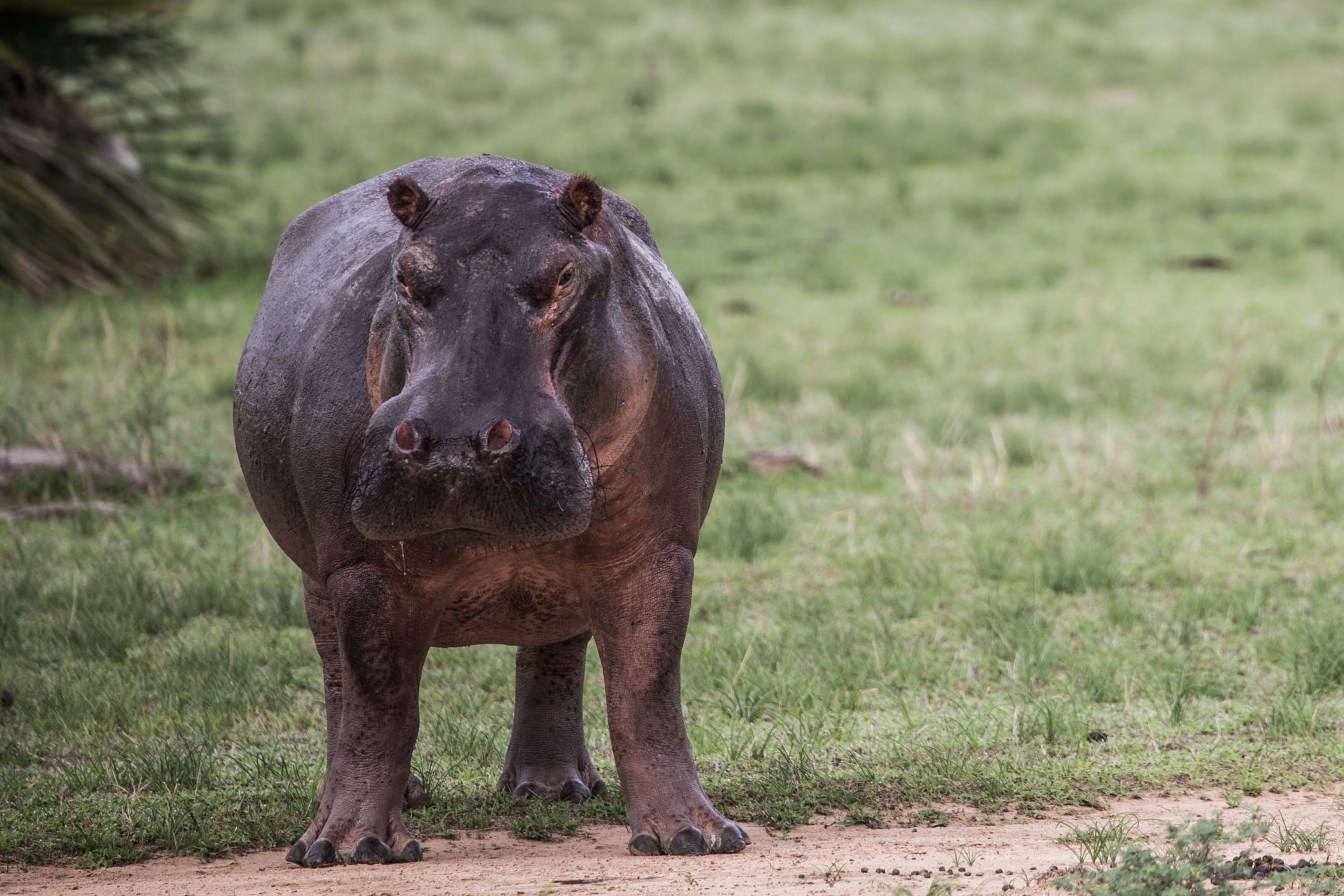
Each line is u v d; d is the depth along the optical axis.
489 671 25.62
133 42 62.78
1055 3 119.62
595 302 14.22
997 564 30.92
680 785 16.33
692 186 80.62
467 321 13.57
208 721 23.23
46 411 39.62
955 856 15.86
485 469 12.89
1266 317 55.78
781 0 121.81
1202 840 14.41
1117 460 38.69
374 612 15.68
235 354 49.22
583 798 19.28
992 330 54.69
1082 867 15.10
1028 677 24.67
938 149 86.75
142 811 18.66
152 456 36.53
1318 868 14.35
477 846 17.16
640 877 14.84
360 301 16.38
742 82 102.12
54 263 56.19
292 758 21.47
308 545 17.44
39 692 24.38
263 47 107.06
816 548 32.88
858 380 46.62
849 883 14.55
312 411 16.17
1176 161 84.00
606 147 86.00
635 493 15.59
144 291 57.31
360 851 15.80
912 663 25.56
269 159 83.12
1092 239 69.94
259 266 62.44
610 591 16.02
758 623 28.42
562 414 13.35
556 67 105.00
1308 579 30.06
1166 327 54.22
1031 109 94.88
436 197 14.46
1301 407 44.22
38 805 19.23
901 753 21.30
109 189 60.56
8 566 31.00
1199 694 24.34
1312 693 24.20
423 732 22.66
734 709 23.61
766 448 40.50
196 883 15.23
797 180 82.56
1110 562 30.67
